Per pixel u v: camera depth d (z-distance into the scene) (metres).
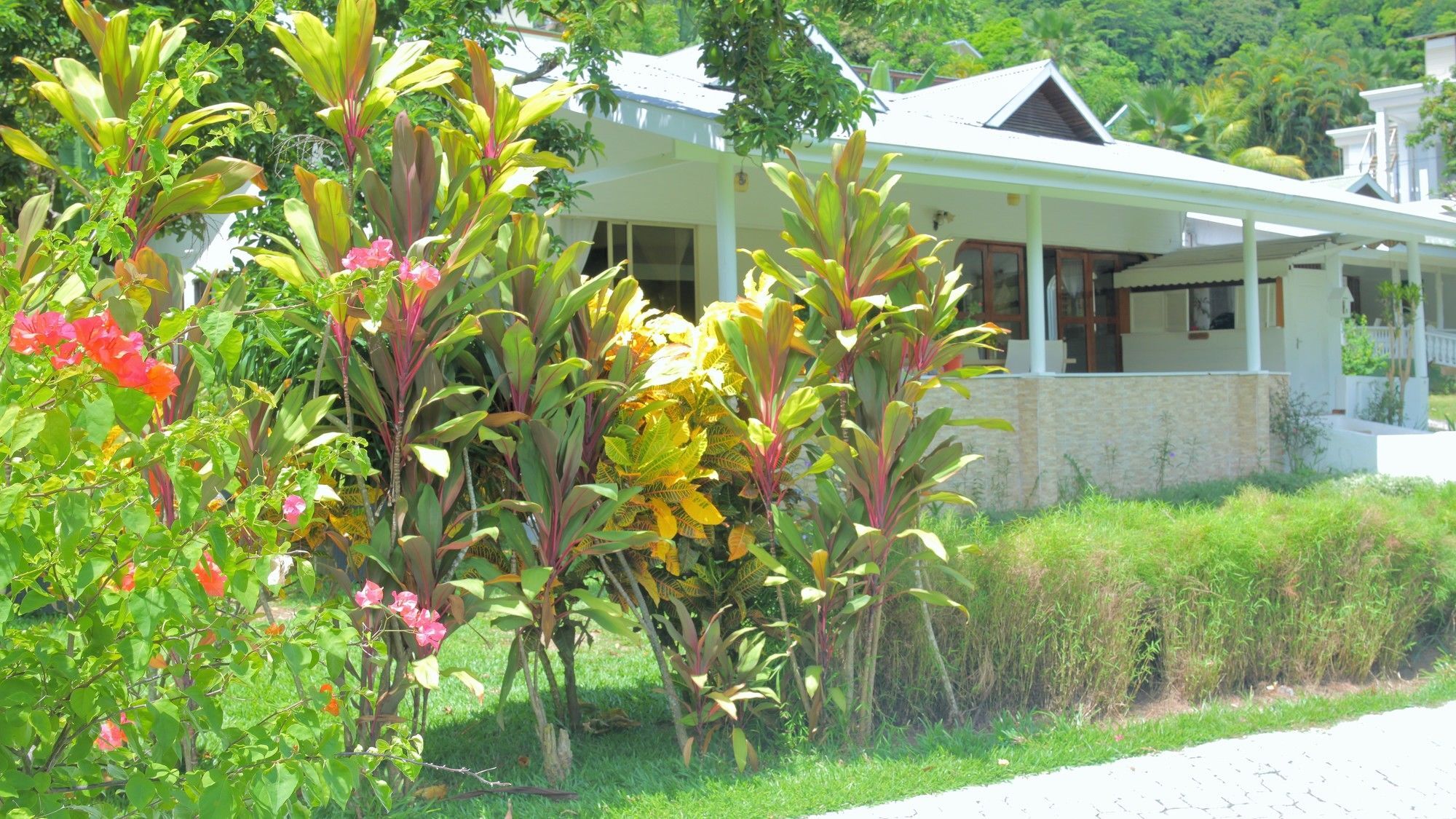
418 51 4.56
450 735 5.75
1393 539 6.88
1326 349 17.53
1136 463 12.96
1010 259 16.73
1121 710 6.05
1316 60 64.19
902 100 17.94
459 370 5.05
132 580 2.60
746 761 4.99
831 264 5.20
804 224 5.48
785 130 8.37
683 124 9.48
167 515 3.55
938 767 4.98
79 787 2.75
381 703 4.45
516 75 9.00
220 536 2.65
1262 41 72.06
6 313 2.51
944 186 11.37
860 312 5.25
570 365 4.55
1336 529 6.79
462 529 4.92
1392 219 15.63
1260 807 4.63
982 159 10.64
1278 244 17.42
